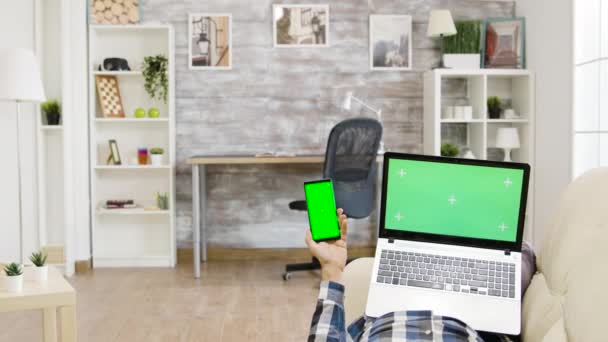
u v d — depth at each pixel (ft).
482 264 5.12
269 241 17.60
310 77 17.35
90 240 16.87
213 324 11.23
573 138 14.06
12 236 15.94
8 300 7.77
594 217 4.62
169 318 11.62
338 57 17.35
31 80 13.38
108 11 16.80
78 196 16.17
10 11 15.75
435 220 5.33
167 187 17.33
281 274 15.56
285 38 17.29
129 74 16.92
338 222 5.15
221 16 17.20
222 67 17.25
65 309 8.02
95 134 16.93
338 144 14.12
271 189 17.53
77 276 15.55
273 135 17.38
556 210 5.26
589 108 13.53
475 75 16.63
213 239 17.56
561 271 4.66
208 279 15.08
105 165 16.70
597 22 13.14
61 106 16.15
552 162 15.17
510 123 17.29
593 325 3.83
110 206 16.78
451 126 17.43
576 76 14.03
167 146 17.28
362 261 6.39
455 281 5.04
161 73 16.72
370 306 5.02
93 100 16.70
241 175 17.48
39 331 10.82
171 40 16.66
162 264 16.79
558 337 4.15
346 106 16.76
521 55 16.85
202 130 17.31
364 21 17.37
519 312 4.84
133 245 17.44
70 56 16.05
